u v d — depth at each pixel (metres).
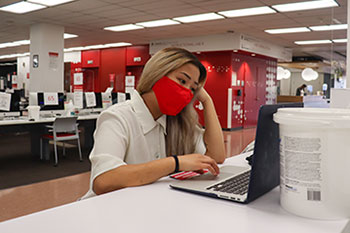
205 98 1.49
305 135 0.72
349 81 1.91
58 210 0.77
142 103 1.29
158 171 1.03
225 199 0.87
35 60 9.65
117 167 1.04
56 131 5.65
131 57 13.64
